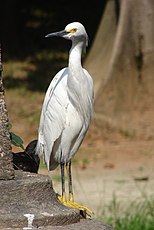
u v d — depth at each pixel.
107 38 20.73
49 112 6.86
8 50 30.27
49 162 7.04
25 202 5.94
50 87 6.98
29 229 5.65
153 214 10.27
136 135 17.88
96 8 32.69
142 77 19.73
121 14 19.91
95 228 5.94
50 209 5.96
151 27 19.78
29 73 26.73
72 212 6.02
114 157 15.80
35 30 32.47
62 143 6.98
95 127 18.39
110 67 19.78
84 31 6.76
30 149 7.26
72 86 6.72
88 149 16.47
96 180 13.45
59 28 32.69
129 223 9.63
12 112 20.48
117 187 12.80
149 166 14.91
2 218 5.70
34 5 34.12
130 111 19.36
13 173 6.09
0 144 6.06
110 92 19.62
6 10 30.70
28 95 23.12
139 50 19.78
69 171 7.05
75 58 6.73
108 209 10.88
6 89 23.98
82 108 6.84
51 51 30.59
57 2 34.06
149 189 12.59
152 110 19.34
